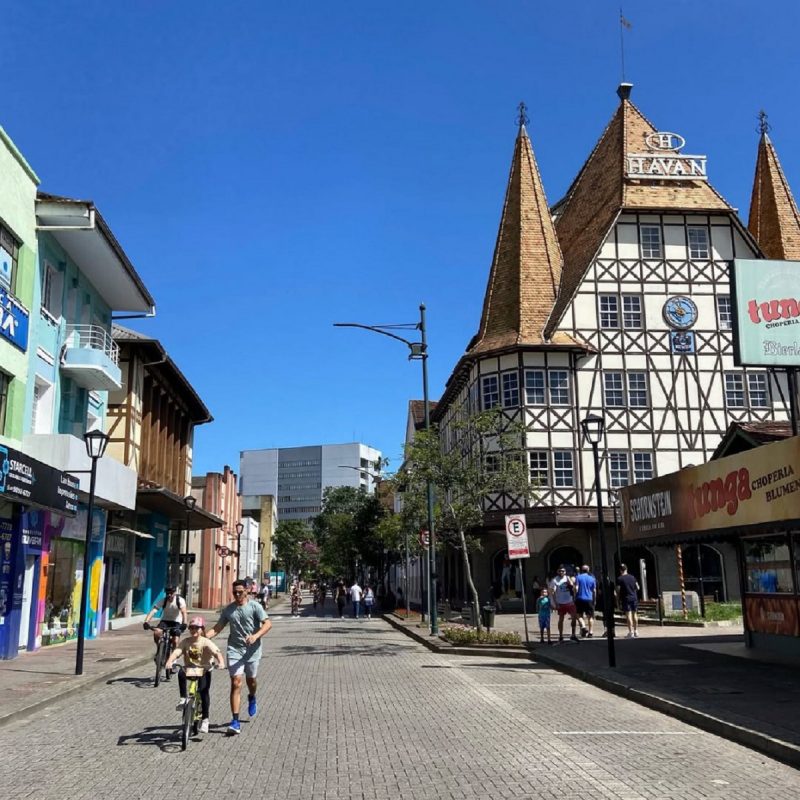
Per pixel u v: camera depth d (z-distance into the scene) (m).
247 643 9.83
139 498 29.59
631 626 21.38
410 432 59.44
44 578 20.19
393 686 13.74
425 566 38.31
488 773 7.57
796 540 15.97
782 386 36.47
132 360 29.75
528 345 35.47
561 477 34.72
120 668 16.23
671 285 36.97
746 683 12.60
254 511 109.06
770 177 44.59
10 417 18.42
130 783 7.29
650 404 35.78
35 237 20.00
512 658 18.55
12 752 8.68
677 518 16.31
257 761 8.12
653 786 7.12
